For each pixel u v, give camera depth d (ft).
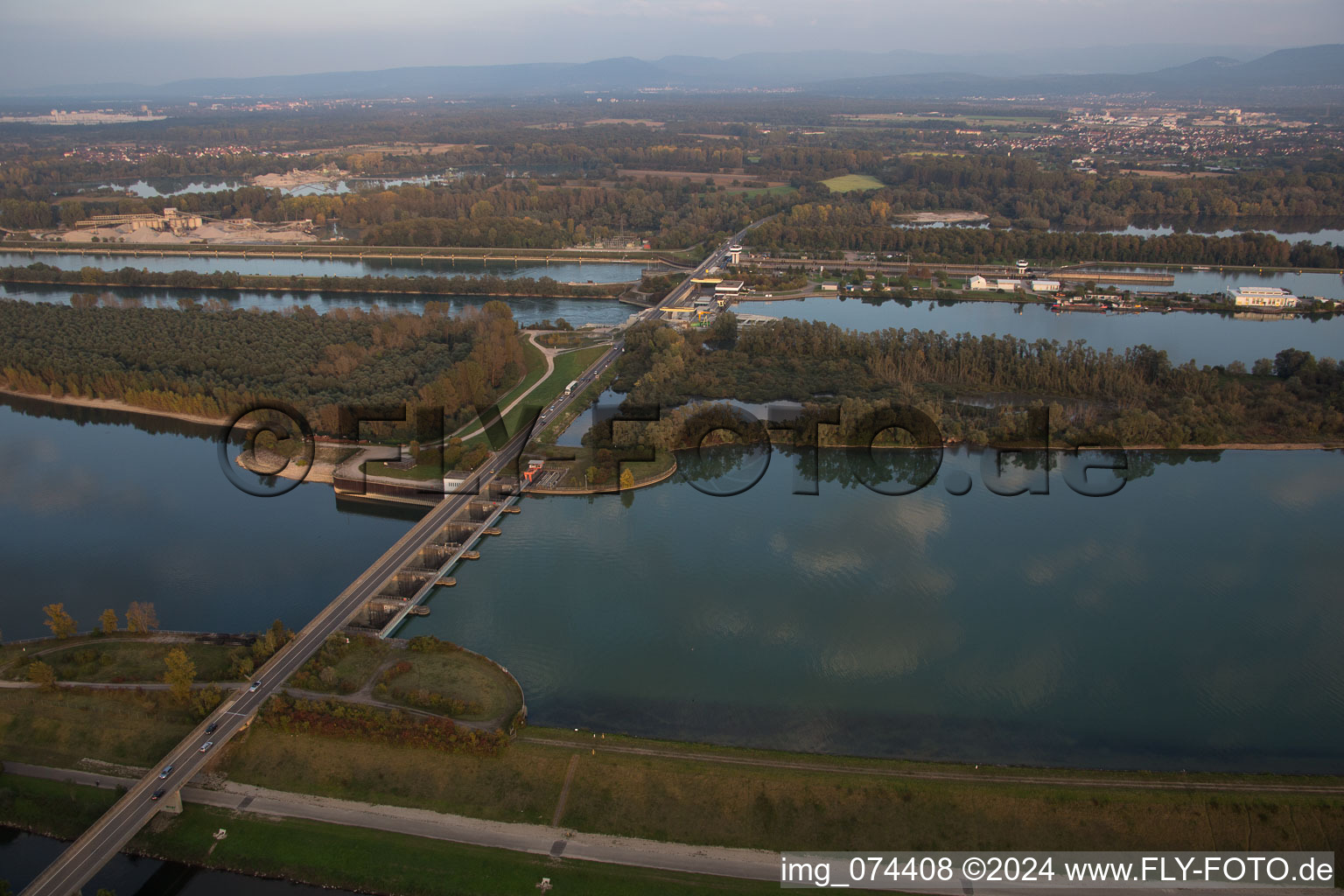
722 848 523.70
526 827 536.42
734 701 654.12
